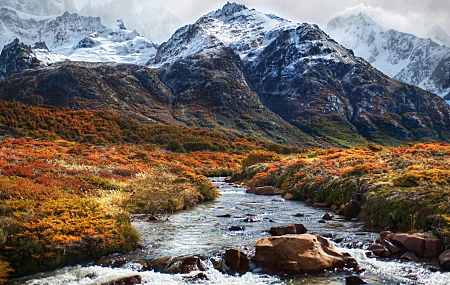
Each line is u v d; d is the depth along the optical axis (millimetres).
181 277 13867
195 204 31016
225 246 17312
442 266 14359
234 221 23188
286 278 13773
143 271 14602
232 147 115875
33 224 15852
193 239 18719
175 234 19781
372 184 25391
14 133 81312
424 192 20656
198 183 37094
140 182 35031
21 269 14164
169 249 17031
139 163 58281
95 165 45594
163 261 15336
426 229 18062
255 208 28750
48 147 63750
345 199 27031
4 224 15477
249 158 72688
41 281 13531
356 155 44344
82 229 16438
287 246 14914
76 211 18234
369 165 31734
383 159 36906
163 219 23875
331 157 48656
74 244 15570
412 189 21875
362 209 23906
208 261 15398
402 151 43625
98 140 93500
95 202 20375
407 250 15883
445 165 28406
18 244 14742
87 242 15953
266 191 39094
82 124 102250
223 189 45250
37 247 14812
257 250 15117
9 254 14367
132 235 17500
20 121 89438
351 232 19688
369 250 16469
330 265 14523
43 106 109500
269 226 21547
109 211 19250
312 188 32719
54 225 16078
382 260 15391
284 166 47438
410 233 17594
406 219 19656
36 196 19859
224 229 20875
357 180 27953
